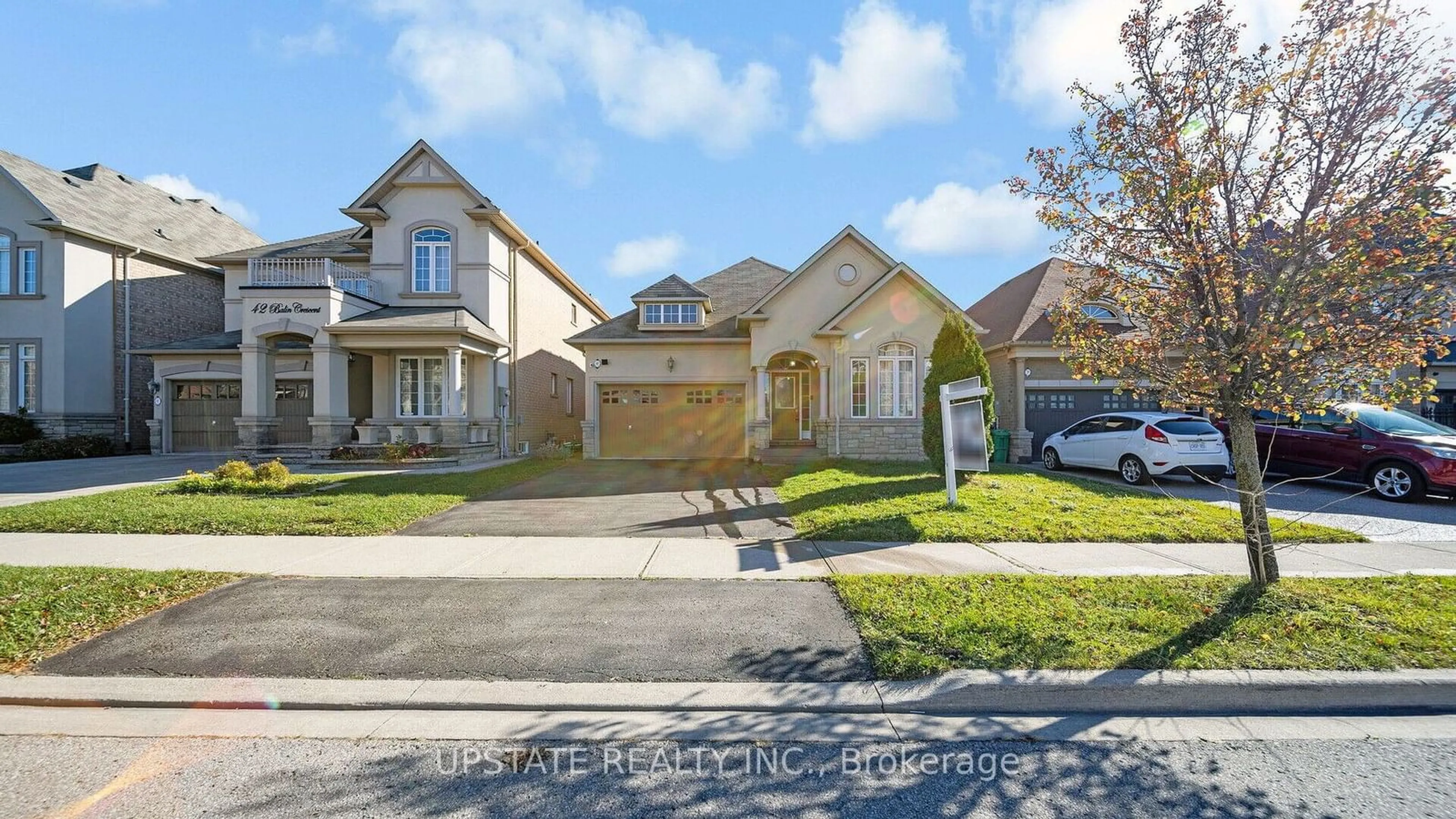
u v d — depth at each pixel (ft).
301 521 28.27
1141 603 17.19
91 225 68.69
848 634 15.61
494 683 13.29
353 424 57.41
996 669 13.48
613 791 10.19
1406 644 14.46
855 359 55.88
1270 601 16.80
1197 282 17.31
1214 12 16.88
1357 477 35.27
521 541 25.50
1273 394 16.55
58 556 22.86
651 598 18.19
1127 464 41.68
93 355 68.39
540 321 73.31
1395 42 15.17
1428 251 14.79
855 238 57.36
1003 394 60.80
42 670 13.74
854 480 40.63
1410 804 9.86
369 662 14.16
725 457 62.34
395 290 61.11
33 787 10.16
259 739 11.69
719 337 61.16
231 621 16.44
